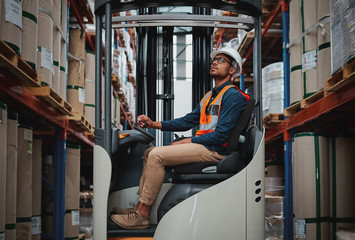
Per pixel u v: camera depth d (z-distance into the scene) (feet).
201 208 8.84
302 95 15.67
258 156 9.27
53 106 12.96
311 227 14.57
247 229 8.93
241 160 9.96
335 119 16.14
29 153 12.25
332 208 14.67
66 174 15.80
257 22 10.49
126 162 11.19
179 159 9.44
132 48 34.04
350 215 14.51
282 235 17.13
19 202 11.77
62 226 14.56
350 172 14.80
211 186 8.99
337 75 12.05
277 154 23.65
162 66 13.32
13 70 9.25
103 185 9.23
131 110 33.09
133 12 32.09
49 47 12.11
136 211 9.78
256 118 10.14
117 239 9.31
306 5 15.05
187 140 9.78
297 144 15.47
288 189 16.85
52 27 12.46
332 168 14.85
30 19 10.59
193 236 8.74
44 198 14.74
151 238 9.40
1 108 9.37
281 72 18.06
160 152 9.44
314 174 14.84
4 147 9.50
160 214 9.36
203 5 9.90
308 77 14.83
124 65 26.37
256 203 9.11
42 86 11.46
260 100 10.02
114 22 11.76
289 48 16.96
